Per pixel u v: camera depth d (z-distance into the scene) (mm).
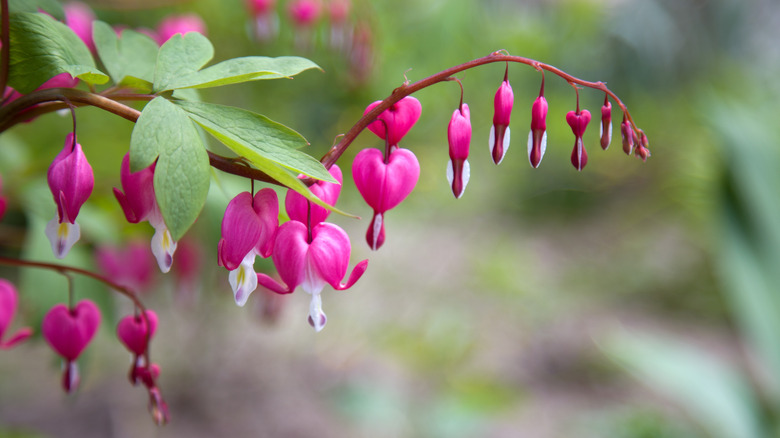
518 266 3152
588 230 4059
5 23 587
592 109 4578
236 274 565
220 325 1967
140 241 872
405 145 1741
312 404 1963
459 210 3270
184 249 908
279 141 565
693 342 2891
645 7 5043
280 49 1447
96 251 844
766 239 1303
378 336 2248
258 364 2092
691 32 5344
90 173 564
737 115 1375
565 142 3047
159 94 578
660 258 3570
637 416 2086
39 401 1718
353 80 1264
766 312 1287
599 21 4254
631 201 4285
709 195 2557
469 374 2127
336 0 1081
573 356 2623
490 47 2123
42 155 1072
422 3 1684
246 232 562
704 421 1471
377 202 581
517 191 4098
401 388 1994
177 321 1956
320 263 570
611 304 3203
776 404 1387
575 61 4324
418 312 2426
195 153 556
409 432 1676
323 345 2232
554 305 2994
